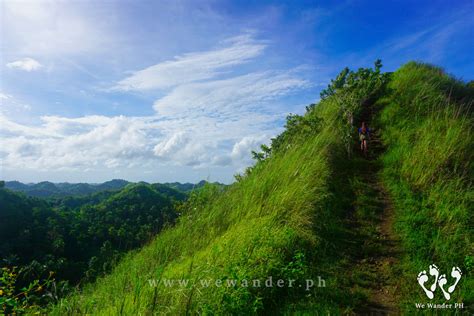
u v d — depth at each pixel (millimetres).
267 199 9594
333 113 17344
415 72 19656
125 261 10125
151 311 5098
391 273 6668
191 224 10320
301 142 13570
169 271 7039
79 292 6918
